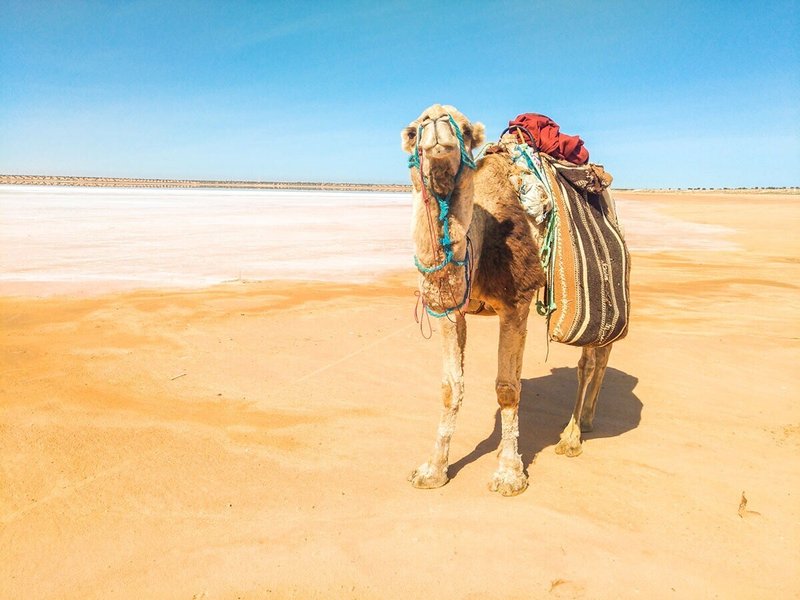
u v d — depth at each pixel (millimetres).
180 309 10328
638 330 9570
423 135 3660
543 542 3947
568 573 3641
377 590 3492
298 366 7543
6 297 11078
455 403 4676
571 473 5000
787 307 11375
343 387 6883
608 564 3732
